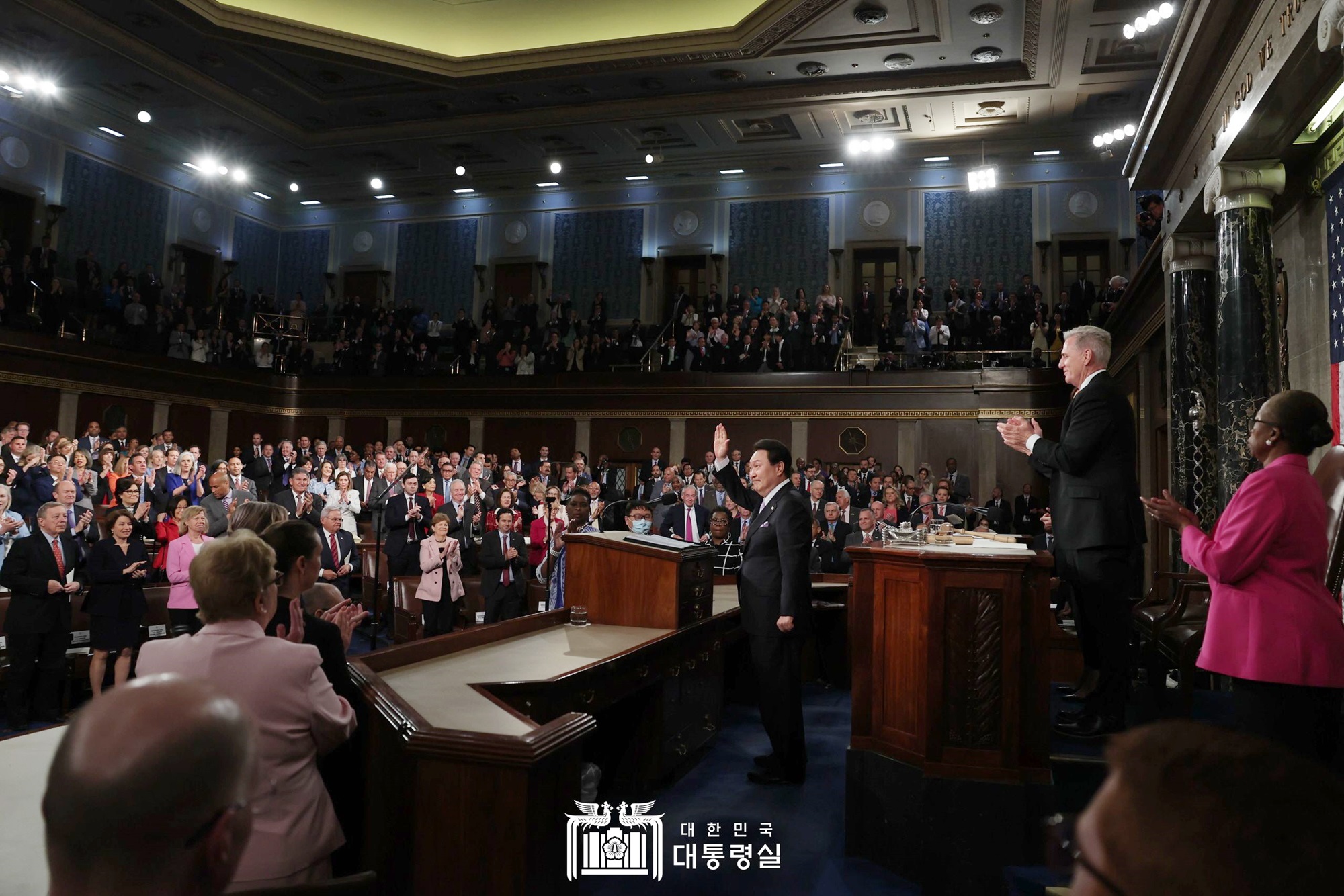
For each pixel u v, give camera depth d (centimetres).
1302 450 259
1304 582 250
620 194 2033
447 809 217
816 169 1897
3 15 1349
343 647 253
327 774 258
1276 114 538
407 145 1848
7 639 575
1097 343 347
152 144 1859
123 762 70
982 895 313
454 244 2134
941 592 328
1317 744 249
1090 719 344
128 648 608
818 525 912
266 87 1636
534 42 1518
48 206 1712
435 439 1811
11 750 245
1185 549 266
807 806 419
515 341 1881
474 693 287
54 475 820
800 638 448
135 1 1336
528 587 743
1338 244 577
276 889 122
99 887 70
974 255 1811
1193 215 707
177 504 805
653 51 1435
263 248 2191
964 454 1562
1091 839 51
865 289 1856
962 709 323
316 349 2047
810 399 1628
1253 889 44
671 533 980
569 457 1736
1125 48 1351
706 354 1727
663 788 446
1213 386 728
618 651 383
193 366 1712
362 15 1508
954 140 1739
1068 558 343
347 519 1069
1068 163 1772
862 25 1334
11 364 1441
